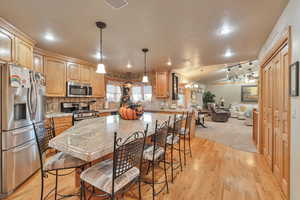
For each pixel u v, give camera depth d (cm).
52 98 375
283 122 190
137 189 196
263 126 311
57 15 185
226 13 180
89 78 438
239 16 186
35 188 199
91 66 445
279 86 206
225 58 378
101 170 133
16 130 197
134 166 138
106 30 226
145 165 236
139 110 268
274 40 215
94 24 208
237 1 158
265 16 186
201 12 178
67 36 248
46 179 220
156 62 424
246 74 891
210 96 1080
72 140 139
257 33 234
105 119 269
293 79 153
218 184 209
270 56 235
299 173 144
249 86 997
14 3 160
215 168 256
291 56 159
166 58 379
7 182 185
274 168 229
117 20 197
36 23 205
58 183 211
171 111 487
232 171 246
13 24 206
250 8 170
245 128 603
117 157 115
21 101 206
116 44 283
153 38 255
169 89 563
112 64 449
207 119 863
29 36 247
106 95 535
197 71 693
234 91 1059
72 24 208
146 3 161
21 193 189
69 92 378
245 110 898
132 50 319
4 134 185
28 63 254
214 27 215
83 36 248
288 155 167
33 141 228
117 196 173
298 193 146
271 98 245
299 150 144
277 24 199
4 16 186
